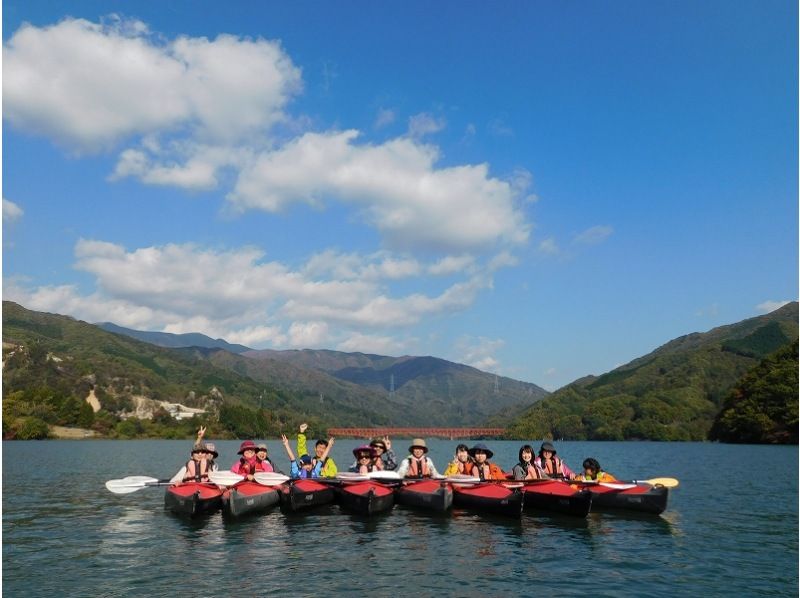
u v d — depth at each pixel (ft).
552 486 67.72
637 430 552.41
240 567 44.70
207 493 65.46
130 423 554.46
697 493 94.38
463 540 53.83
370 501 63.36
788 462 189.06
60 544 52.19
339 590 39.63
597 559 48.06
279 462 191.93
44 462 178.50
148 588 39.75
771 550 51.88
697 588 41.01
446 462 235.81
